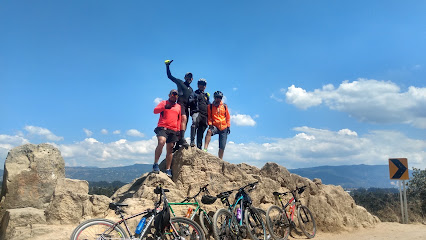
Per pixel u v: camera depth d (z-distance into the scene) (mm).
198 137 9062
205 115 8930
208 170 7957
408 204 13422
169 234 5359
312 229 8531
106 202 6164
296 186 9438
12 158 6590
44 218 5723
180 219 5547
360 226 9461
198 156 7996
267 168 9516
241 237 6379
